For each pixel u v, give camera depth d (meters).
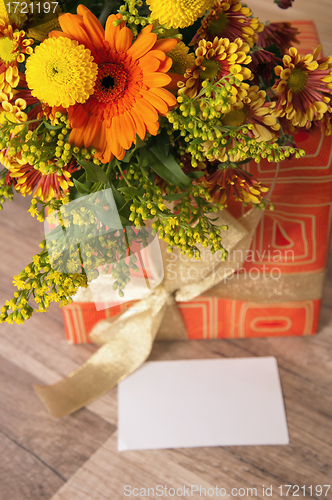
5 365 1.13
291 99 0.54
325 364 1.10
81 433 1.03
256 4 1.96
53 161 0.53
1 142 0.49
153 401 1.06
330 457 0.98
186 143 0.62
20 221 1.38
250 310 1.03
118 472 0.98
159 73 0.48
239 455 0.99
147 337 1.03
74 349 1.15
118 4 0.57
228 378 1.09
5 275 1.28
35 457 1.00
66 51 0.45
